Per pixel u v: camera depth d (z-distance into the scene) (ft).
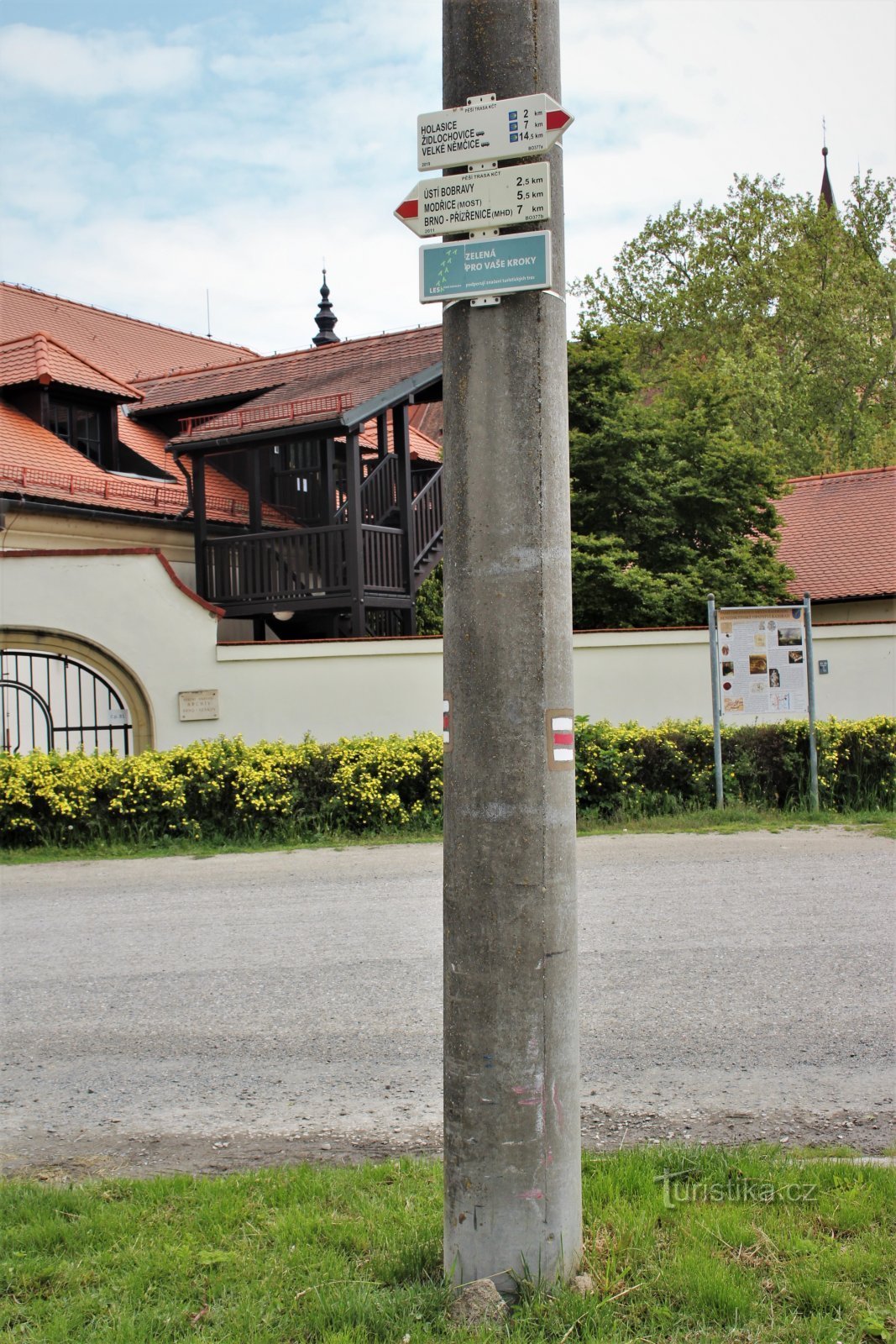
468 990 10.63
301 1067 18.08
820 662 52.85
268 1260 11.38
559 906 10.66
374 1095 16.75
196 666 48.78
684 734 43.09
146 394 78.59
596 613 62.13
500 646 10.57
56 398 65.92
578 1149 10.88
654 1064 17.61
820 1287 10.48
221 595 61.16
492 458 10.61
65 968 24.56
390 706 49.11
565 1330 9.90
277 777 40.42
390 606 60.29
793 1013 19.89
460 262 10.62
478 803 10.61
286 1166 13.98
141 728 48.65
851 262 149.48
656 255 155.43
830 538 87.81
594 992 21.40
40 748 47.96
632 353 68.59
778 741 43.27
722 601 63.05
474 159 10.65
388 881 32.76
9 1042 19.80
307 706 48.91
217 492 69.41
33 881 34.53
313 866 35.50
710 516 67.00
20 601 47.83
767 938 24.97
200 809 40.52
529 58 10.75
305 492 70.74
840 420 143.95
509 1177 10.52
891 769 43.62
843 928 25.66
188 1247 11.69
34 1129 15.93
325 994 21.98
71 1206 12.78
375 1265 11.16
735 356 138.21
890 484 91.40
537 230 10.63
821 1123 15.20
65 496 58.95
